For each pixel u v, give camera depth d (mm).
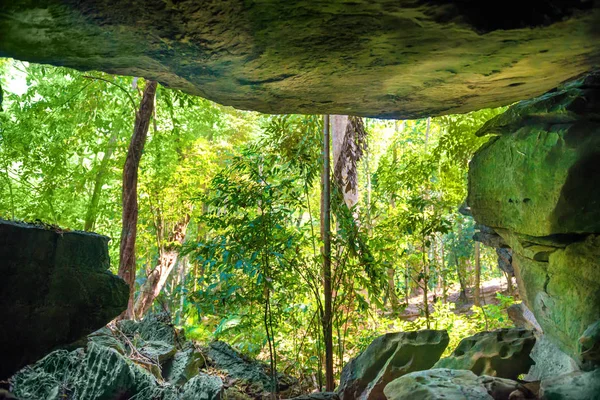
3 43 3066
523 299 5246
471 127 6828
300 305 6867
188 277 9648
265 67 3502
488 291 16375
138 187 10930
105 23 2852
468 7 2578
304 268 6391
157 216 11703
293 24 2844
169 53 3291
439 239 14227
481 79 3623
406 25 2758
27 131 8922
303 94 4121
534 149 4254
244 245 5680
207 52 3266
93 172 10359
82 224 11273
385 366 5488
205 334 9859
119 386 4238
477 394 4074
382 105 4430
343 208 6625
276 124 6812
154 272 11750
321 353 7223
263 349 8992
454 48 3008
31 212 9359
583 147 3855
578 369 4184
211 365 7199
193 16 2781
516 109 4496
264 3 2623
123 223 8484
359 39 2998
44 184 9648
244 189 5949
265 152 6883
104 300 4070
